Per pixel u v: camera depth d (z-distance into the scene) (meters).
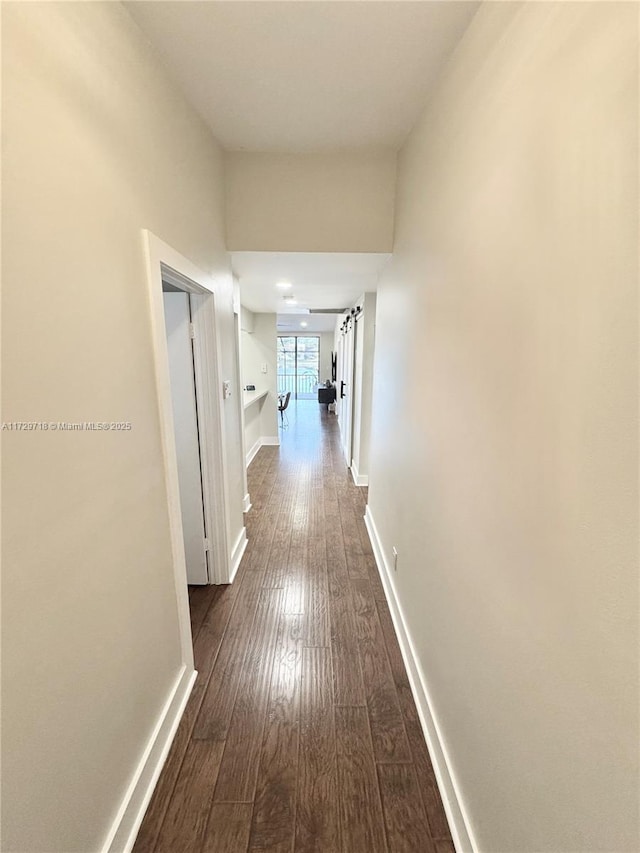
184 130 1.53
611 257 0.55
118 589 1.06
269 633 1.96
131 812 1.12
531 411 0.77
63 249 0.82
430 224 1.47
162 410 1.34
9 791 0.70
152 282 1.24
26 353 0.72
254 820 1.16
